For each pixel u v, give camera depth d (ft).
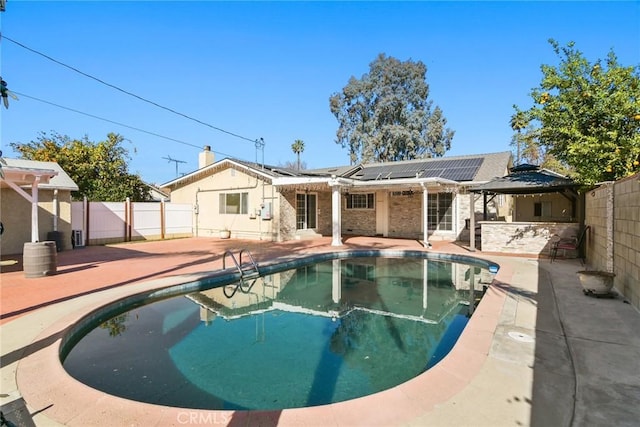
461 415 7.94
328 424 7.68
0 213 36.40
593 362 10.62
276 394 10.89
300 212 54.75
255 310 20.67
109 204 48.60
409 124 104.83
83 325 15.76
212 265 29.68
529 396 8.71
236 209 54.39
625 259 18.37
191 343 15.21
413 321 18.58
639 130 28.02
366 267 34.12
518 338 12.58
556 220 44.42
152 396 10.66
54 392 9.21
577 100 29.50
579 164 28.68
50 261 25.00
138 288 21.02
